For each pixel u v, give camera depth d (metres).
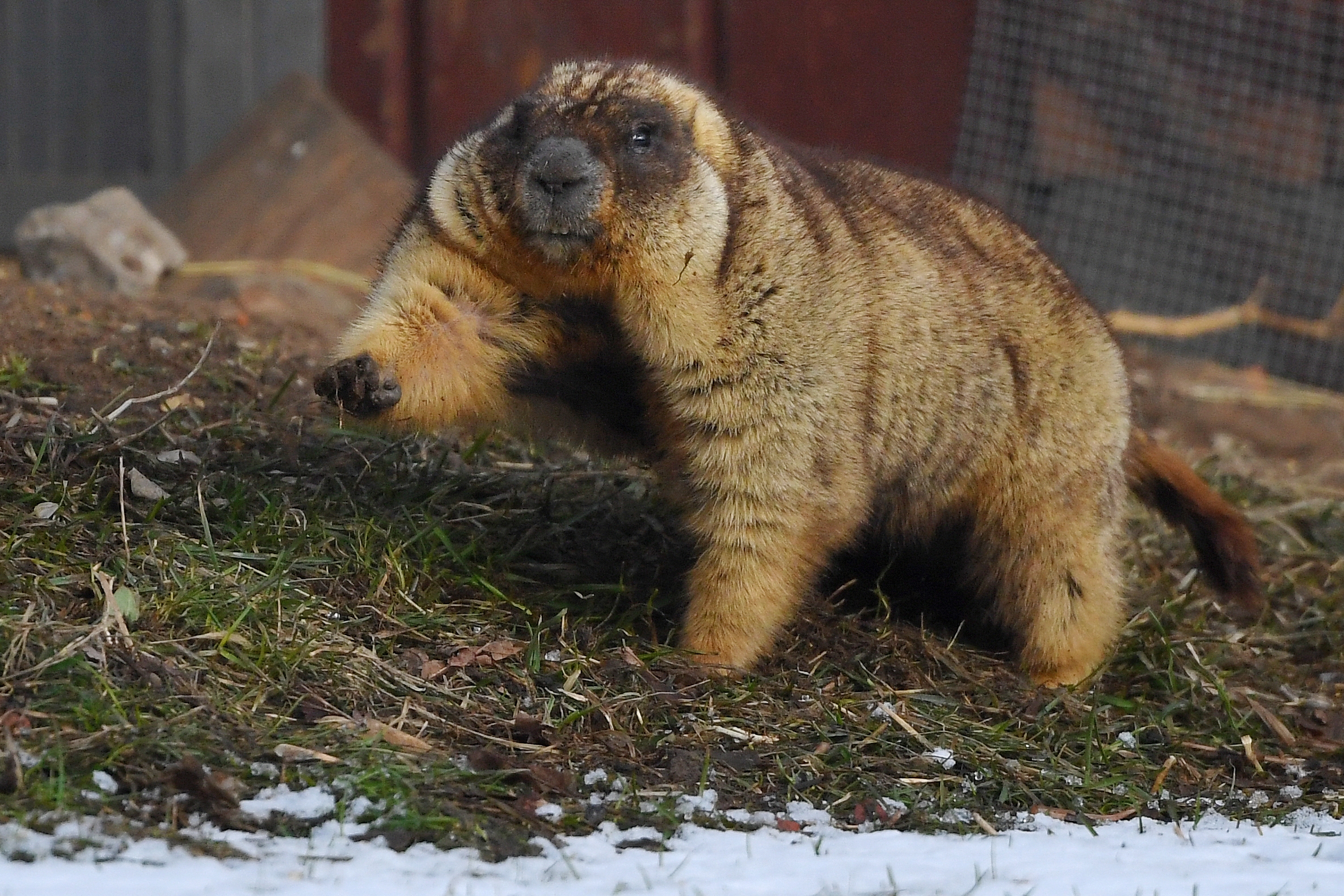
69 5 30.41
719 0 30.44
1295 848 10.41
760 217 12.59
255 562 12.39
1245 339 29.58
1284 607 16.75
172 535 12.35
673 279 12.20
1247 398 26.75
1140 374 27.58
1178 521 16.16
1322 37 29.12
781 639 13.57
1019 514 14.38
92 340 17.31
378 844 8.92
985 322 13.97
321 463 14.81
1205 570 15.98
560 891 8.38
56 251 23.27
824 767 11.21
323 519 13.38
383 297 12.78
